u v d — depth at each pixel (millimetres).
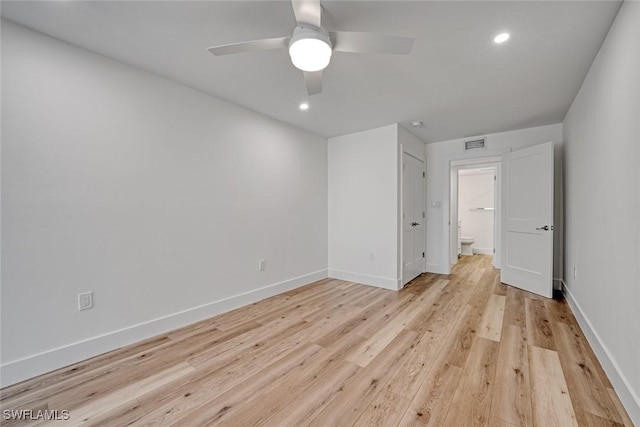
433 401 1548
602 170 1934
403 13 1610
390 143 3691
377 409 1494
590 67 2182
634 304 1414
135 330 2244
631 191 1467
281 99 2859
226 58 2109
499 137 4004
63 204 1897
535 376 1758
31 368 1764
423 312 2861
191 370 1856
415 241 4297
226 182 2918
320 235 4199
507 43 1894
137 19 1677
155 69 2277
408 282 4020
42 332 1813
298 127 3775
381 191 3785
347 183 4133
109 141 2105
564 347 2119
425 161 4668
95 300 2039
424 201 4637
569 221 3098
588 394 1587
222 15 1646
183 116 2557
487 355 2014
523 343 2186
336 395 1607
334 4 1534
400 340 2260
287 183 3635
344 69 2238
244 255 3104
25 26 1739
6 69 1687
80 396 1601
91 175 2021
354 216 4062
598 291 2014
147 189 2322
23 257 1747
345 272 4168
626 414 1436
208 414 1464
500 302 3146
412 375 1787
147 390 1654
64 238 1901
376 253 3840
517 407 1492
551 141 3361
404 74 2316
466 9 1578
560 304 3064
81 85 1974
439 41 1871
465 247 6641
